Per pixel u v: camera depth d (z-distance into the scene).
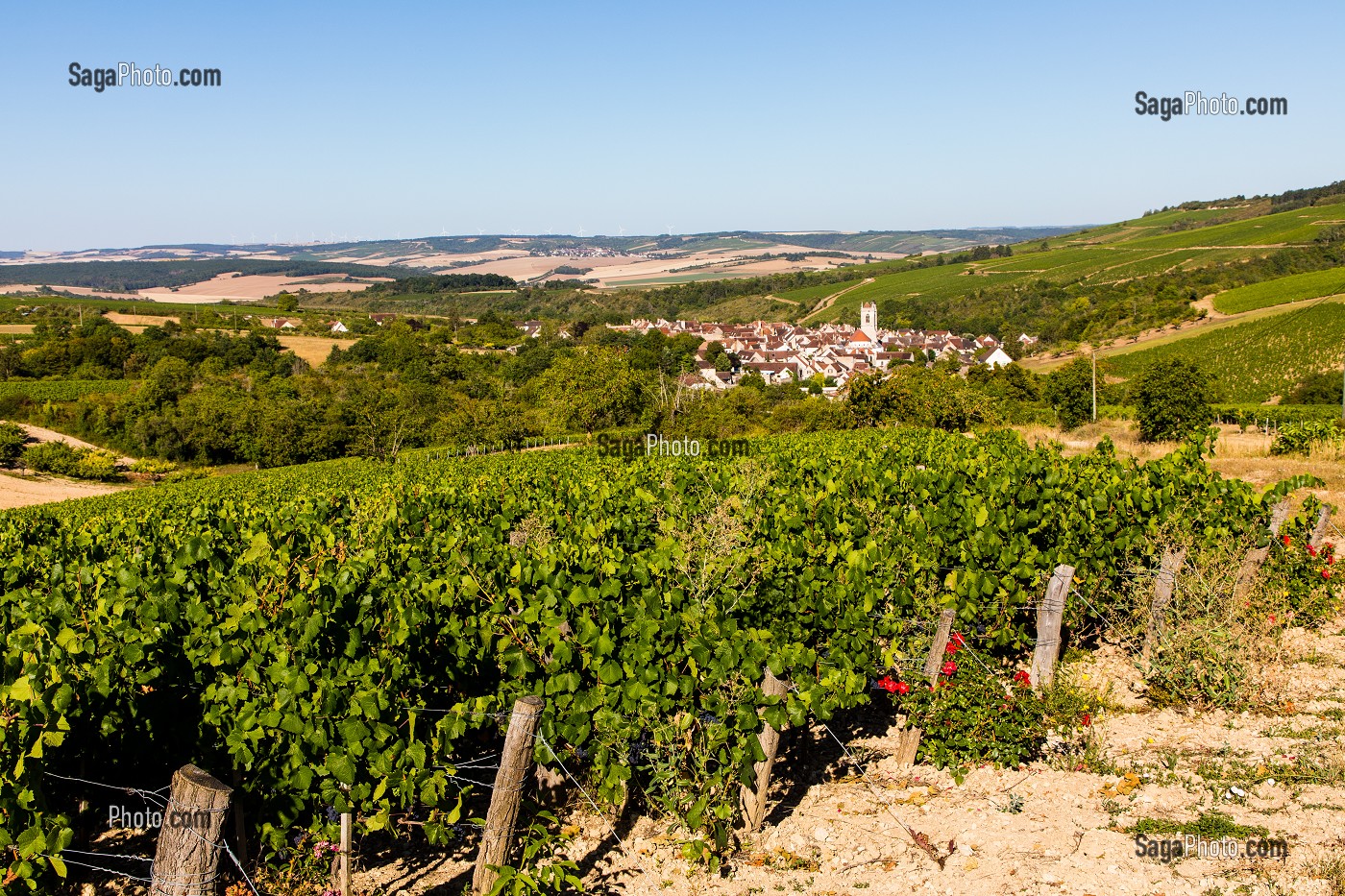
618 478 13.41
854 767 5.74
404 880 4.57
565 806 5.31
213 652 4.46
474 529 8.77
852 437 26.53
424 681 4.95
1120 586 7.86
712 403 40.62
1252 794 4.83
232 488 26.97
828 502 8.20
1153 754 5.47
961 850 4.55
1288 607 7.74
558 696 4.85
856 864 4.54
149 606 4.74
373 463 38.47
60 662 4.28
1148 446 30.48
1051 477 8.34
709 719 4.93
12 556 8.96
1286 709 5.90
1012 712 5.52
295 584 5.45
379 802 4.53
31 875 3.78
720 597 5.63
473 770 5.24
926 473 9.45
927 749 5.63
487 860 4.14
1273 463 19.48
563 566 5.83
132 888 4.38
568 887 4.46
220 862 3.76
